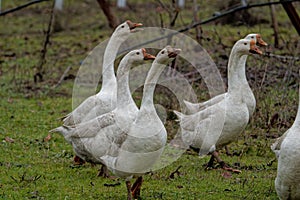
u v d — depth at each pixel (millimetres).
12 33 31797
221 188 11086
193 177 11797
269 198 10508
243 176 11969
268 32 26812
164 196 10500
